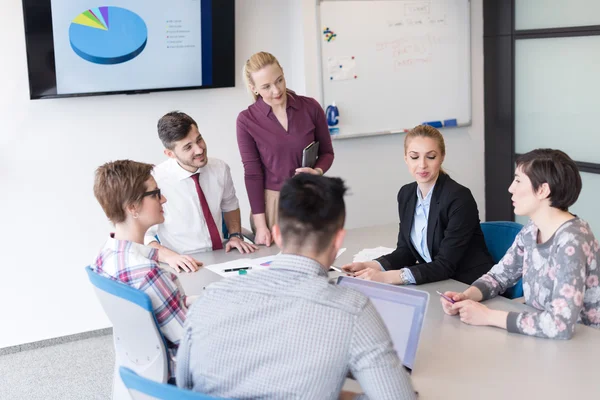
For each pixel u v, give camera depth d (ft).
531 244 7.09
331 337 4.28
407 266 8.86
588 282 6.64
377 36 14.83
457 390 5.35
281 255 4.62
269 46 14.55
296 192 4.54
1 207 12.91
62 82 12.71
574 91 14.07
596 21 13.33
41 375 12.33
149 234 9.61
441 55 15.56
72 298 13.73
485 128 16.40
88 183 13.47
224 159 14.52
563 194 6.58
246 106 14.52
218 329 4.47
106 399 11.33
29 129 12.87
